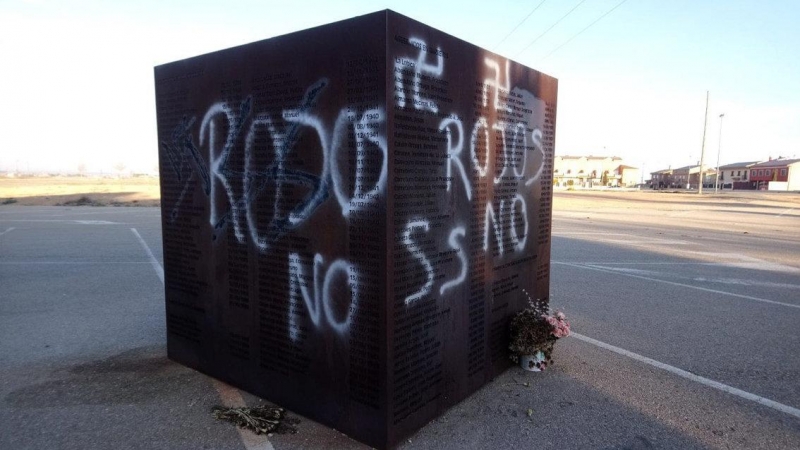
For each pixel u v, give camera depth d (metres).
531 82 4.21
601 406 3.64
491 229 3.81
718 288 7.75
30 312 6.01
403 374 3.00
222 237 3.77
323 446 3.03
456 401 3.58
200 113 3.84
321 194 3.08
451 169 3.28
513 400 3.71
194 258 4.04
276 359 3.50
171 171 4.17
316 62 3.02
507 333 4.19
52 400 3.64
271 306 3.48
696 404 3.71
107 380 3.99
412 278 3.00
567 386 3.98
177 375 4.09
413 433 3.15
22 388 3.85
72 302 6.49
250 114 3.46
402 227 2.88
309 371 3.30
